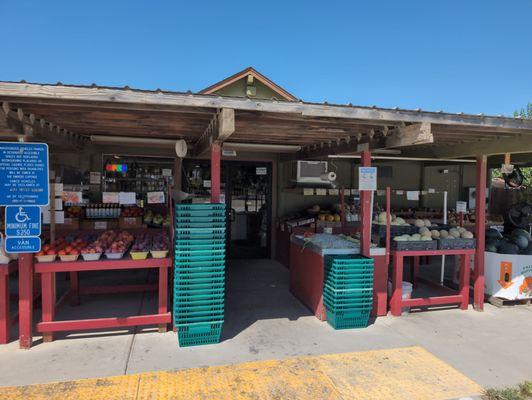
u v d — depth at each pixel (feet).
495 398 11.02
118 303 18.62
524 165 27.81
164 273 14.89
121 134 19.47
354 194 29.66
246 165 28.55
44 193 13.01
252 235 29.12
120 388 11.10
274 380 11.74
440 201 32.96
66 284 22.48
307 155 23.31
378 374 12.24
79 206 23.82
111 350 13.51
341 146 18.97
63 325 13.83
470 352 13.96
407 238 17.94
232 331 15.48
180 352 13.48
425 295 21.17
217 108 12.13
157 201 18.58
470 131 15.76
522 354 13.87
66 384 11.25
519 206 28.30
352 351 13.83
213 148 14.52
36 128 13.67
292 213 28.94
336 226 25.63
